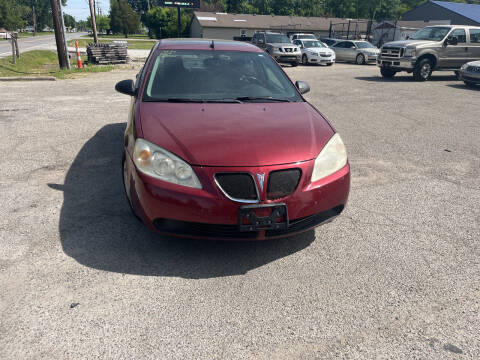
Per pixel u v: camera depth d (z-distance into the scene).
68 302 2.23
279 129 2.76
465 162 5.00
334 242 3.01
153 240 2.92
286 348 1.97
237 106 3.13
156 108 3.01
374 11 81.94
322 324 2.14
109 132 5.80
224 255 2.78
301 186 2.50
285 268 2.65
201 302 2.28
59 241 2.85
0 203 3.42
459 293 2.44
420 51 12.74
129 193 2.74
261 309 2.24
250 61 3.87
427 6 45.28
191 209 2.39
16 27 90.38
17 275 2.44
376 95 10.13
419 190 4.06
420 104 8.98
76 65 17.23
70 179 4.02
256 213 2.39
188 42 4.11
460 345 2.02
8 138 5.38
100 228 3.06
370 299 2.36
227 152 2.46
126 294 2.32
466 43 13.34
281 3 81.75
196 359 1.88
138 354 1.89
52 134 5.63
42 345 1.92
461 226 3.31
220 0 83.75
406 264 2.73
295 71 16.31
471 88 11.80
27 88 9.90
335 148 2.78
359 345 2.00
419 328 2.13
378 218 3.42
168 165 2.44
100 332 2.02
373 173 4.53
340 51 22.64
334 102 9.04
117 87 3.48
